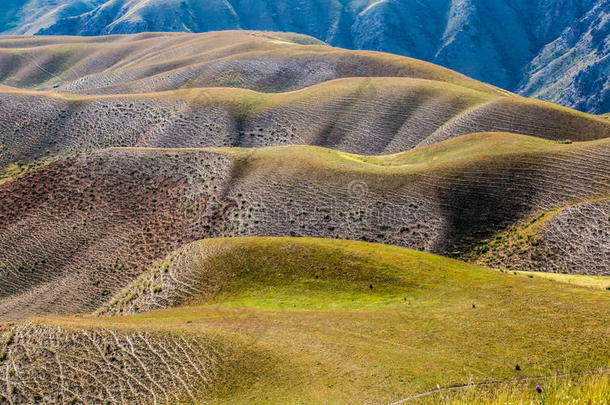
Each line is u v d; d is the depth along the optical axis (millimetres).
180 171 80188
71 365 23281
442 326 23203
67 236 69375
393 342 21766
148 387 21062
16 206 75625
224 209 71188
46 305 56531
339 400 16719
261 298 34656
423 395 15875
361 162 81375
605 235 49031
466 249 56812
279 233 65688
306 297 33156
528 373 16719
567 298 24891
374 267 35688
